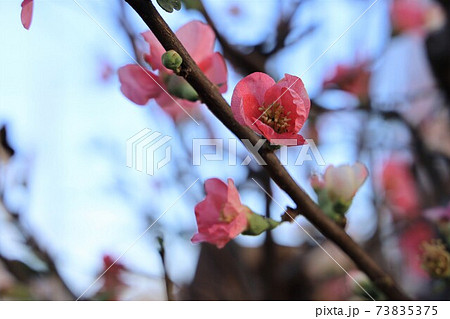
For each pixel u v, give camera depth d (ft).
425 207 2.89
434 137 3.11
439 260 2.33
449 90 2.77
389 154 2.99
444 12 2.77
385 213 2.93
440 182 2.83
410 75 3.16
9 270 2.45
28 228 2.46
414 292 2.74
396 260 2.88
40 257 2.47
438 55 2.71
